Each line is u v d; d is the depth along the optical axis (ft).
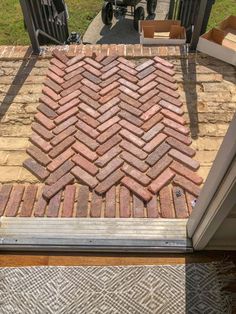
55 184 7.63
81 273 6.23
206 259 6.39
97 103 9.50
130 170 7.88
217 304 5.82
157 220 6.93
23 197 7.40
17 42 16.07
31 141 8.54
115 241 6.53
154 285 6.06
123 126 8.87
